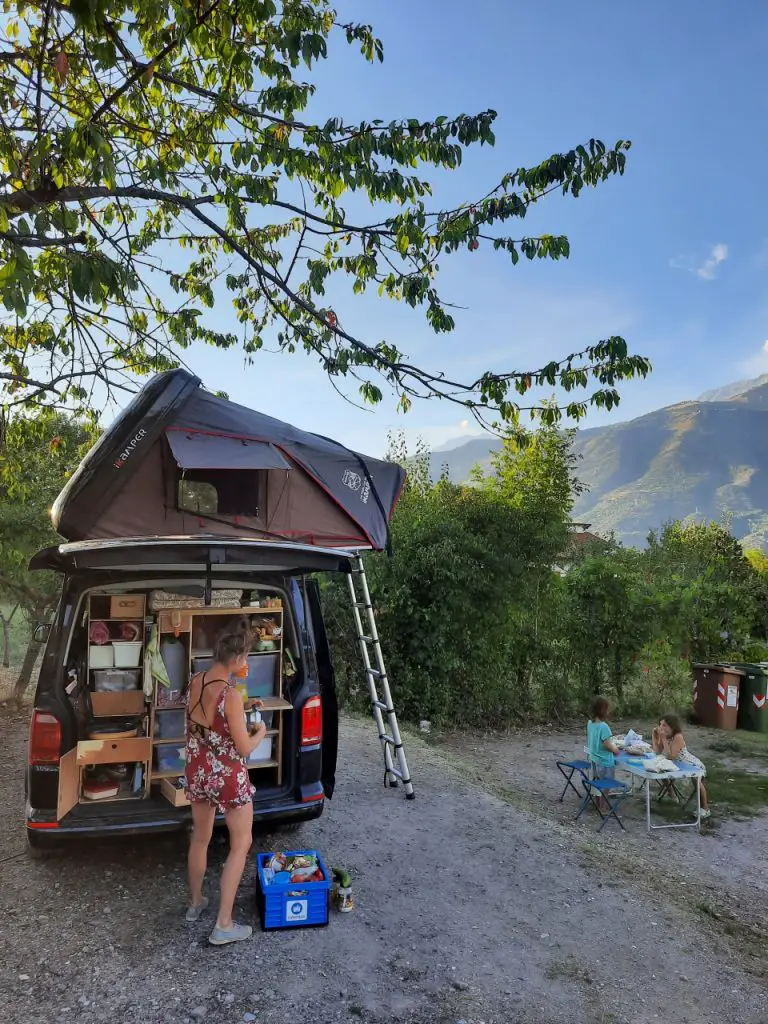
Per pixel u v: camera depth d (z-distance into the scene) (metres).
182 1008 3.30
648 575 14.45
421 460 12.24
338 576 10.49
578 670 11.92
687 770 7.14
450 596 10.13
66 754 4.36
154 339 6.40
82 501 5.31
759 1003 3.63
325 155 5.17
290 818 4.87
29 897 4.32
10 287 3.66
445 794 6.75
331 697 5.48
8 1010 3.23
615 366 5.14
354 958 3.82
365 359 5.90
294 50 4.75
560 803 7.64
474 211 5.27
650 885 5.25
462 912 4.43
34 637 5.40
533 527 11.06
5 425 7.53
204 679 4.02
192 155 6.57
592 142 4.93
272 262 7.49
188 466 5.25
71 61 5.43
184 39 4.57
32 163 4.15
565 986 3.67
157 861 4.87
